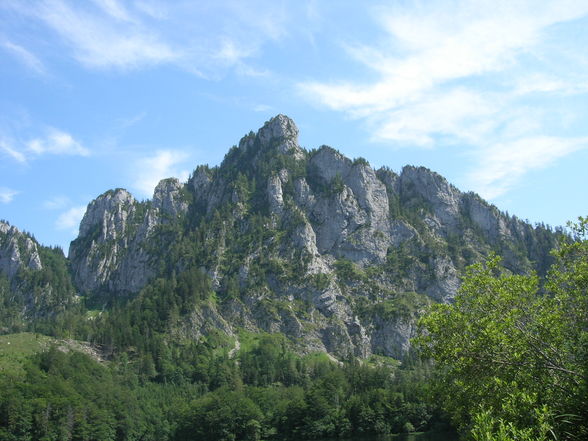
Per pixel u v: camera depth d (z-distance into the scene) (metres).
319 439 187.12
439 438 159.38
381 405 192.25
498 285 53.94
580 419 40.56
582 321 49.59
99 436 183.00
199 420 193.88
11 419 168.75
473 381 52.28
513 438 36.12
